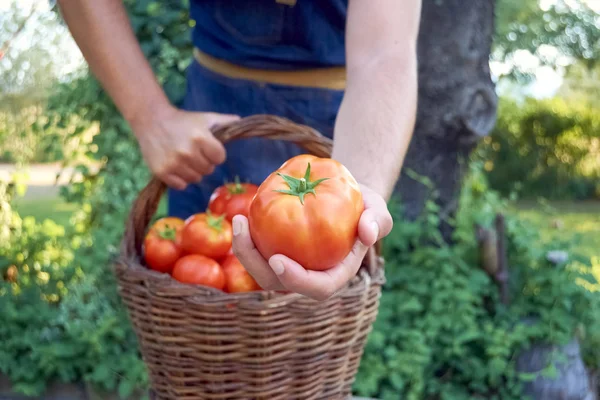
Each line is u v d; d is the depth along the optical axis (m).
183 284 1.28
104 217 3.11
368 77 1.17
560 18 7.45
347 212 0.87
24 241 3.21
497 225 2.94
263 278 0.92
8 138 3.53
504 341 2.72
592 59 9.04
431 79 3.11
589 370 3.05
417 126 3.17
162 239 1.55
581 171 10.74
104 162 3.23
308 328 1.28
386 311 2.75
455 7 3.06
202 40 1.69
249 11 1.56
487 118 3.20
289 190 0.89
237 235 0.87
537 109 10.70
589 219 8.20
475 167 3.52
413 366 2.61
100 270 2.93
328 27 1.56
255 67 1.62
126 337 2.86
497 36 6.91
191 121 1.47
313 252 0.87
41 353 2.77
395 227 2.95
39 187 8.82
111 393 2.80
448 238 3.25
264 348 1.27
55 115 3.20
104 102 3.14
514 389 2.71
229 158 1.75
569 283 2.87
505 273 2.92
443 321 2.73
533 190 10.76
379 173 1.08
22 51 3.62
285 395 1.33
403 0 1.24
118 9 1.50
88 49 1.46
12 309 2.86
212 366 1.30
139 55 1.51
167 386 1.37
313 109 1.63
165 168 1.48
